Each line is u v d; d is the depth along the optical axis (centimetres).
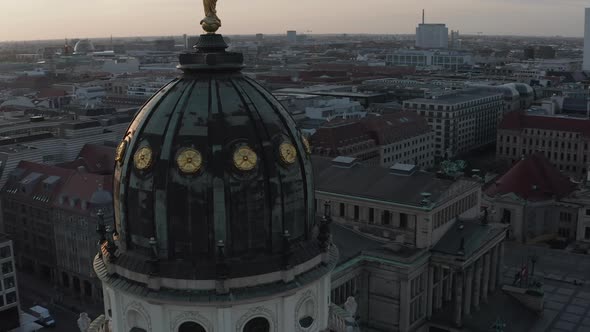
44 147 19838
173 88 4534
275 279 4306
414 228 12544
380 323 12338
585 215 17888
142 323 4438
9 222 17275
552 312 13800
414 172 13725
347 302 5519
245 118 4344
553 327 13062
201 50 4597
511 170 19725
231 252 4241
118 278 4447
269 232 4322
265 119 4419
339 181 13900
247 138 4284
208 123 4275
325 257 4625
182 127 4294
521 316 13338
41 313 13800
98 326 5144
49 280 16325
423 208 12294
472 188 13888
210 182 4175
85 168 18288
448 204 12988
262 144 4312
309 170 4644
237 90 4453
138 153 4369
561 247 18100
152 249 4231
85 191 15162
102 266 4644
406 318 12012
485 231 13062
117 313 4547
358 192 13250
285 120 4569
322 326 4772
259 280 4259
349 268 11869
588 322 13300
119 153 4578
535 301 13575
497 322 11250
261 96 4553
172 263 4247
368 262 12244
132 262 4375
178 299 4169
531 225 18625
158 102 4503
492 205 18888
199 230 4203
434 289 12975
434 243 12688
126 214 4447
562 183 19488
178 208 4206
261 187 4266
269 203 4300
